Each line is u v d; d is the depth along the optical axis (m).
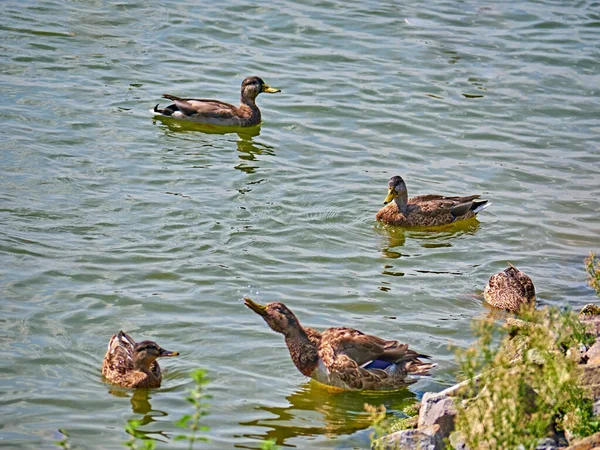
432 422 11.87
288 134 23.45
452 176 21.64
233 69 26.36
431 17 29.92
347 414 13.24
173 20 28.70
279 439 12.38
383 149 22.70
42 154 20.97
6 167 20.20
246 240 18.16
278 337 15.07
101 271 16.62
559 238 19.14
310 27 28.81
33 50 26.08
